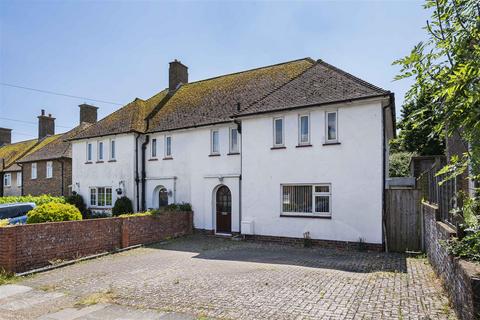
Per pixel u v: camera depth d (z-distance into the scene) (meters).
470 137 2.82
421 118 3.35
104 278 8.95
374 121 12.29
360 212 12.38
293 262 10.27
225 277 8.58
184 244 14.28
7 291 8.03
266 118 14.69
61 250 10.89
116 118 22.19
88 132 22.48
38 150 30.89
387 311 5.89
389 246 12.02
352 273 8.73
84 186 22.14
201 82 22.45
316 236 13.19
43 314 6.45
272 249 12.75
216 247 13.45
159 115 20.88
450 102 2.73
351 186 12.59
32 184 29.91
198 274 9.00
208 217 16.91
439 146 20.58
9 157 36.78
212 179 16.80
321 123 13.34
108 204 20.97
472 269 4.55
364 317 5.67
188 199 17.95
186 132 18.25
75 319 6.14
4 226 9.62
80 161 22.53
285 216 13.95
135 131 19.52
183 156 18.33
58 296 7.56
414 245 11.73
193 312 6.22
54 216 12.02
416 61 3.02
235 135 16.45
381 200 12.05
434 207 8.62
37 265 10.17
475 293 4.04
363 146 12.45
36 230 10.22
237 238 15.30
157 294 7.38
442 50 2.95
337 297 6.73
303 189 13.77
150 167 19.75
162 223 15.27
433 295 6.66
